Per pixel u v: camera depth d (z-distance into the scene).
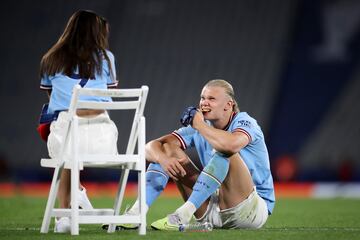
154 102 99.25
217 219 21.69
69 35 21.58
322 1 104.62
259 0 107.69
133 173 81.81
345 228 24.94
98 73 21.48
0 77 100.81
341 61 100.12
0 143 93.75
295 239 19.09
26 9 106.88
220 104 21.31
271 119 96.38
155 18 108.25
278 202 51.38
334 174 87.62
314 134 93.69
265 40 104.62
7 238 19.20
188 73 102.44
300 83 99.25
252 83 100.19
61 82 21.28
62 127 20.83
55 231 21.06
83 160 19.33
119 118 93.38
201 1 109.00
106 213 21.25
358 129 92.12
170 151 21.91
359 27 101.69
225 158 20.62
